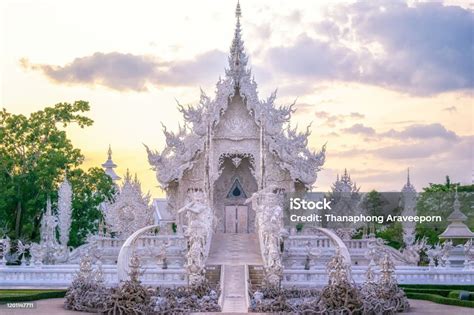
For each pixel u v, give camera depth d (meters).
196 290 58.94
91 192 104.06
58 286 67.31
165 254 73.50
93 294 53.00
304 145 85.62
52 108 103.50
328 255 76.88
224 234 79.19
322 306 49.91
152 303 51.31
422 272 68.94
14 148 100.31
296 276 65.50
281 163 84.75
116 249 81.06
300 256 76.12
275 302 53.44
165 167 84.62
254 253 72.88
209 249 72.44
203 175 85.06
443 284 68.25
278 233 68.38
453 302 56.81
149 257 76.06
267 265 64.19
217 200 87.81
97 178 106.00
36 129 101.00
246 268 66.00
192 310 53.62
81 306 52.16
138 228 84.94
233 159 85.19
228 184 88.12
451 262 85.88
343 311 49.41
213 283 64.19
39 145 101.00
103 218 98.12
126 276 65.31
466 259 75.38
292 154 84.75
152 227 75.56
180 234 83.19
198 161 85.19
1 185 96.38
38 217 98.50
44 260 77.75
